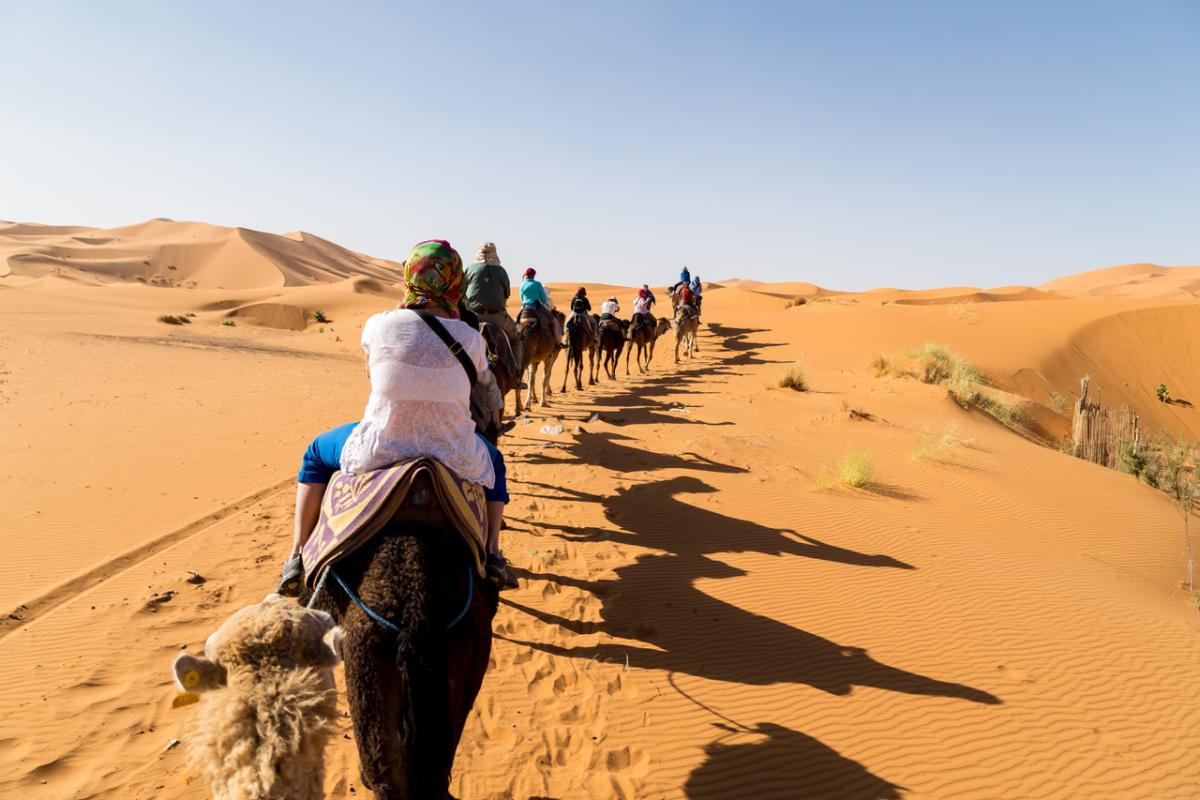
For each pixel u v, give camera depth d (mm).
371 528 3465
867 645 7258
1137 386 39375
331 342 48625
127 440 14688
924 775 5441
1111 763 5734
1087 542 11312
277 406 19547
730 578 8445
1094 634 7918
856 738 5809
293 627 2885
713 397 20641
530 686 6105
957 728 6043
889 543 9984
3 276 120750
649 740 5559
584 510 10234
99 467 12594
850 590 8414
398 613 3080
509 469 12094
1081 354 39688
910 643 7387
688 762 5359
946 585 8812
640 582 8156
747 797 5047
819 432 16172
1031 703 6488
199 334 46125
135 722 5379
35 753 4984
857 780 5320
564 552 8797
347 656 3100
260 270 163000
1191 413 38156
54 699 5613
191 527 9695
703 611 7637
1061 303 49375
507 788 4926
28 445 13969
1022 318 43969
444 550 3459
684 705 6039
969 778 5449
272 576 7957
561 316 17562
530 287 16156
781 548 9438
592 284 133625
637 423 16359
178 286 151500
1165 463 19641
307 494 4047
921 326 39969
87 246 163000
